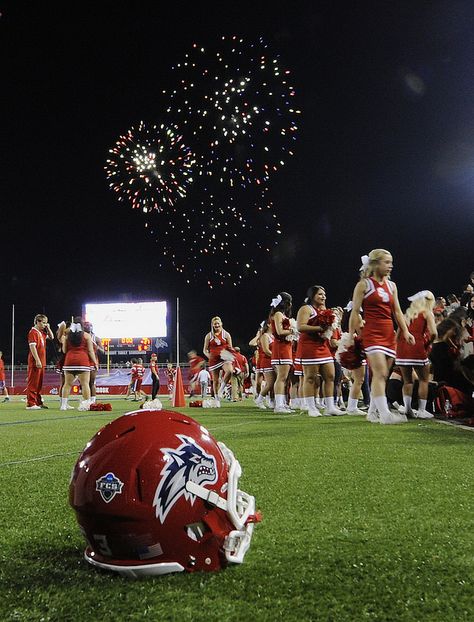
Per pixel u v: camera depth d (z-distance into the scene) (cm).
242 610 156
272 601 161
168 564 174
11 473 377
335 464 387
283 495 294
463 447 464
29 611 158
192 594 165
